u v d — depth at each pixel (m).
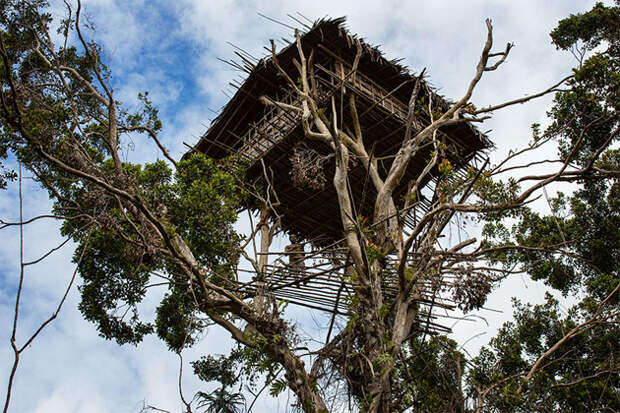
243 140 14.28
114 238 11.04
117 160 9.35
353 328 8.04
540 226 11.84
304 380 7.94
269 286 9.91
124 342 12.00
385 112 13.41
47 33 9.43
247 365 9.13
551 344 11.47
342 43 13.73
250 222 11.99
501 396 8.74
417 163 14.20
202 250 10.77
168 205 11.07
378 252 8.77
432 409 8.54
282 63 13.95
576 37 11.90
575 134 10.91
